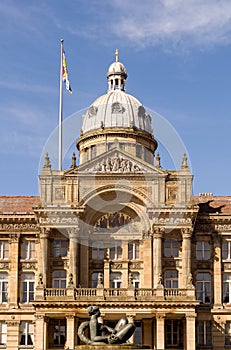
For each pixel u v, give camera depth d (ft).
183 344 293.02
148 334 297.33
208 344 302.25
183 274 299.17
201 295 308.19
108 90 376.48
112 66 378.12
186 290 288.30
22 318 305.53
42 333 283.79
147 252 303.07
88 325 173.88
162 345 282.56
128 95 364.99
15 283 308.40
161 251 301.84
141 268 306.96
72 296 286.46
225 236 313.32
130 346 165.89
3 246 314.14
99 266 308.40
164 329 288.10
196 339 300.40
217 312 304.50
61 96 311.88
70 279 290.76
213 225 313.12
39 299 285.43
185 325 286.87
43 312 285.02
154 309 285.43
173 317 291.58
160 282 289.74
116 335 169.07
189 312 285.02
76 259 298.56
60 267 304.71
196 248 312.29
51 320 298.35
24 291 309.42
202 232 312.50
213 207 324.80
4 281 310.86
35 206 301.02
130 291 288.10
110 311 285.23
